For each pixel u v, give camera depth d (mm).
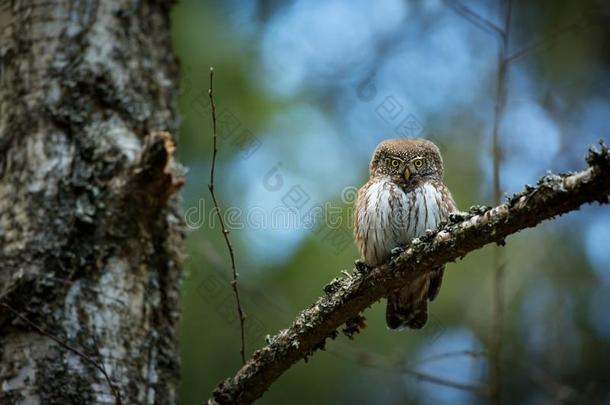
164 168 7594
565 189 4992
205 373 10344
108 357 7250
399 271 6105
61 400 6977
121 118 8203
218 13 11836
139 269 7711
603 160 4750
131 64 8508
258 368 6492
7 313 7156
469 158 12430
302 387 10812
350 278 6453
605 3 12109
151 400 7469
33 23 8422
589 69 13211
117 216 7656
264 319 10469
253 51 11891
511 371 11234
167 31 9070
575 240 11945
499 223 5402
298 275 10664
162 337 7809
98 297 7414
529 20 13188
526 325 11578
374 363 9797
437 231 5941
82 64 8266
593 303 11688
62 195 7676
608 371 11359
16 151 7879
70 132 7965
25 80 8203
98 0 8602
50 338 7152
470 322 11289
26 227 7535
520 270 11750
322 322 6379
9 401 6945
